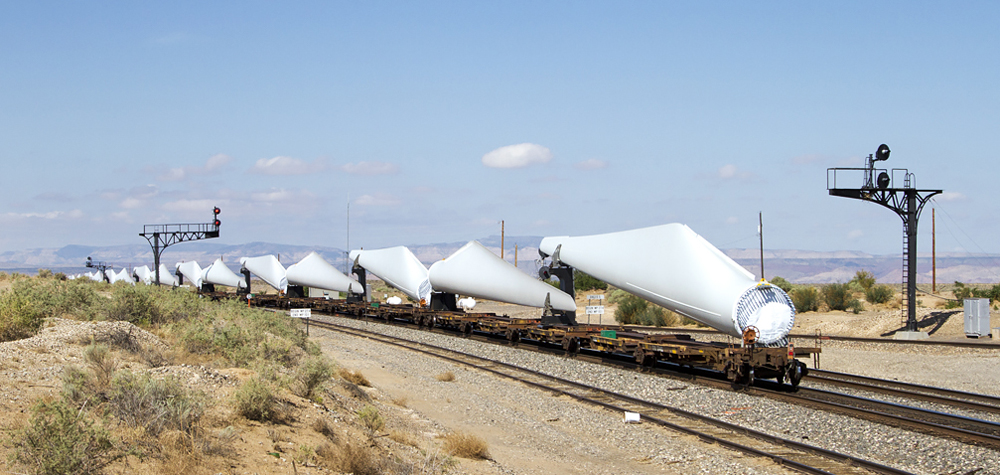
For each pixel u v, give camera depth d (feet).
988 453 40.32
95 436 25.39
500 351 91.04
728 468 39.27
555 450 44.37
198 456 28.02
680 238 73.41
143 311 74.90
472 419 52.85
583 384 64.49
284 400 40.16
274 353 59.88
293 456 31.14
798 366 62.08
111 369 38.42
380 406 52.75
